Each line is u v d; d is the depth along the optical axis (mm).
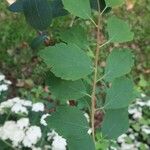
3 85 478
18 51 656
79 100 169
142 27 738
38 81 605
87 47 164
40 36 192
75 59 154
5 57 648
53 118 160
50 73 161
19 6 195
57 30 183
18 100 442
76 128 159
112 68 161
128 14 754
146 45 707
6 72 631
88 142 158
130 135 466
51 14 181
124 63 161
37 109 428
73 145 158
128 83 162
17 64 640
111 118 165
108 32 159
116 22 160
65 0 155
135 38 711
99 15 161
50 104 442
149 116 512
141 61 679
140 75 627
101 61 617
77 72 153
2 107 435
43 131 409
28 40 673
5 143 400
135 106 503
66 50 154
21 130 402
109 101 162
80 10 156
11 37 676
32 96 540
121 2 160
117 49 162
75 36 165
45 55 154
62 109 161
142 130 482
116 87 161
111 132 165
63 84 160
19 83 606
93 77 162
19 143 401
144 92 595
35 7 181
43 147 403
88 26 650
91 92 166
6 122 405
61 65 153
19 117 431
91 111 165
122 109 166
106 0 160
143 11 766
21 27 688
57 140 391
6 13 707
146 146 456
